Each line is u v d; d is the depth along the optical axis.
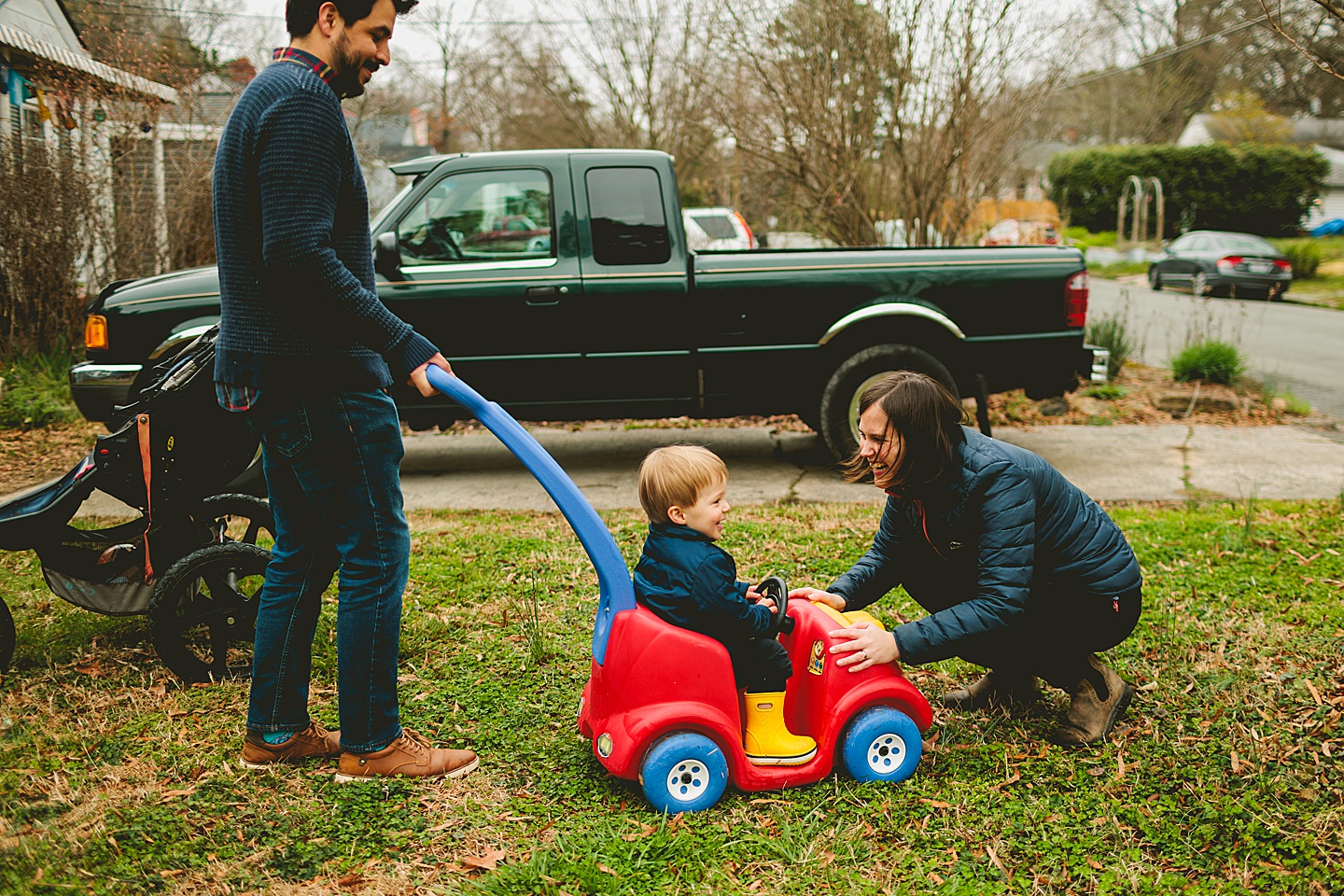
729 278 6.05
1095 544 2.75
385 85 18.45
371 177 15.68
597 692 2.60
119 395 5.75
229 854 2.33
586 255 6.02
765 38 10.12
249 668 3.33
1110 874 2.26
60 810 2.49
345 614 2.57
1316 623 3.69
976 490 2.63
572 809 2.56
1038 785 2.66
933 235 10.60
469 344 5.98
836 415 6.17
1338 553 4.50
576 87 23.91
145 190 10.02
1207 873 2.28
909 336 6.24
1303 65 42.16
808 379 6.25
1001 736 2.95
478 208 6.00
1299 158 35.97
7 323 8.79
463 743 2.90
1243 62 44.25
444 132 29.16
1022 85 10.34
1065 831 2.44
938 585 2.97
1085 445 7.32
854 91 10.18
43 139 9.01
